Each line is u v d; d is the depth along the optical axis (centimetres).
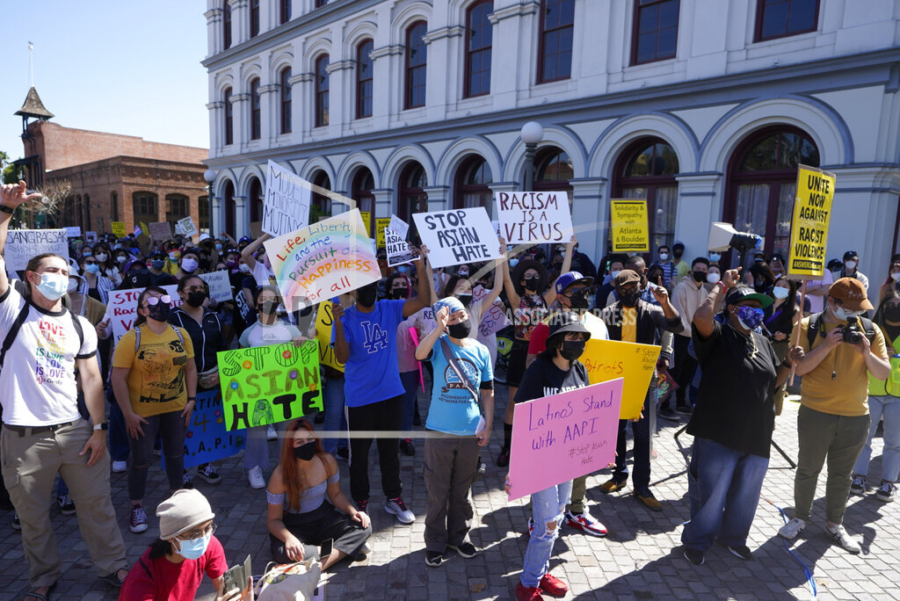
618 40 1067
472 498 424
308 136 1700
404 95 1504
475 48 1336
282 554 322
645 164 1083
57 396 287
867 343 333
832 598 312
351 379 364
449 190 1397
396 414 377
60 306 296
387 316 370
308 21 1638
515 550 355
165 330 365
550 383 300
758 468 335
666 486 451
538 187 1209
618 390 305
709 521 338
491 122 1277
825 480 468
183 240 1207
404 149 1473
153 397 359
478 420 323
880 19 786
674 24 1011
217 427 424
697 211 984
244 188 1216
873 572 338
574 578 327
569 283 366
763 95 905
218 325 431
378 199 1566
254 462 434
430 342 308
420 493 430
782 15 895
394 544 359
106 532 306
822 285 682
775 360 340
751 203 958
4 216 274
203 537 228
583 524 377
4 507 395
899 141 809
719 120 946
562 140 1152
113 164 2853
